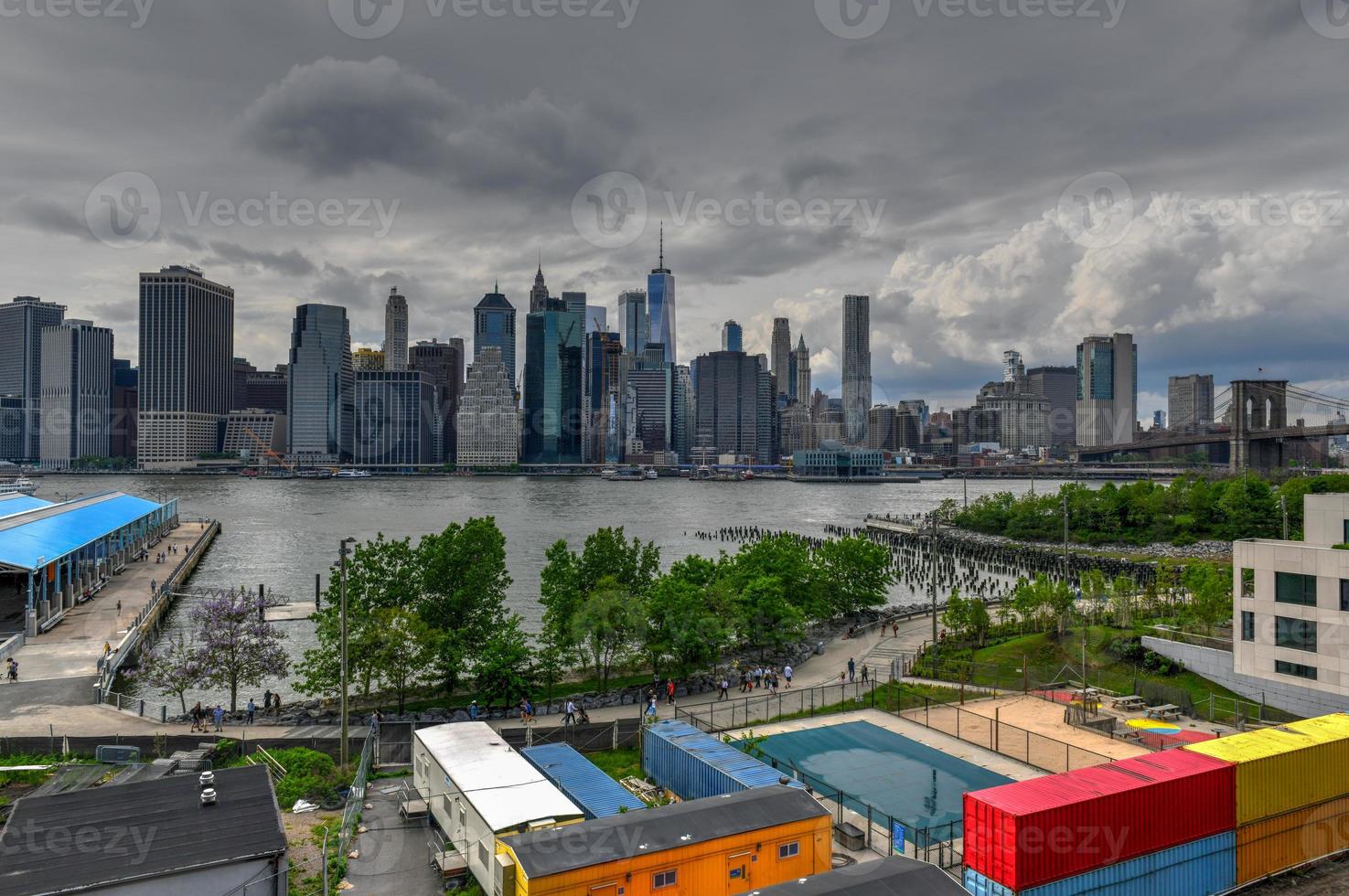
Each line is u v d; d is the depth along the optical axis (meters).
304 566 185.38
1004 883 37.38
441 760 46.19
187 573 166.12
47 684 80.00
